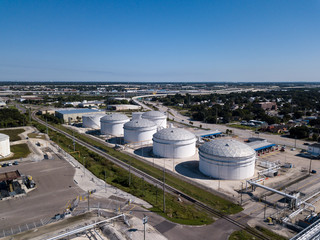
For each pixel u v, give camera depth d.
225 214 48.31
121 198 54.88
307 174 70.25
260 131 134.62
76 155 87.75
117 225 44.00
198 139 105.50
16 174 59.75
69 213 47.34
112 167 74.69
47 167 74.81
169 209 49.94
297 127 120.25
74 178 66.19
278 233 41.84
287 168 75.44
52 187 60.41
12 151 91.81
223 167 65.62
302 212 49.31
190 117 191.88
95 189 59.12
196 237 40.50
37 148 95.94
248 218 46.88
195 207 51.28
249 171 66.81
